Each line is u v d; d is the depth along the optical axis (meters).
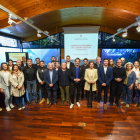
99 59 3.54
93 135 1.84
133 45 5.77
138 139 1.76
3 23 3.38
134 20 3.70
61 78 2.79
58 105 2.93
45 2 3.18
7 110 2.65
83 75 2.88
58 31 5.86
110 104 2.84
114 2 3.11
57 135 1.85
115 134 1.87
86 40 5.36
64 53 5.53
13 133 1.90
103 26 5.65
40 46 6.17
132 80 2.68
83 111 2.61
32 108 2.77
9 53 4.95
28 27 4.41
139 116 2.40
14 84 2.51
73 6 3.21
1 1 2.54
